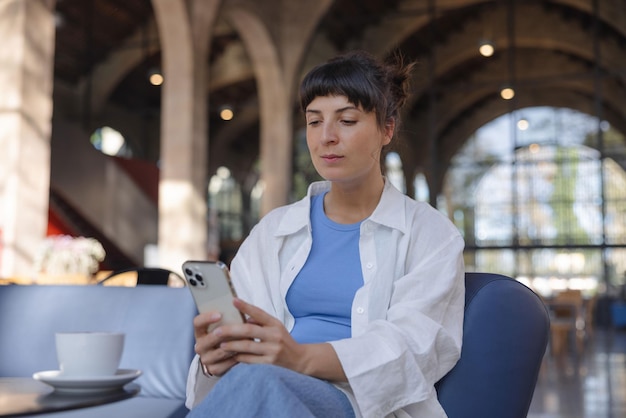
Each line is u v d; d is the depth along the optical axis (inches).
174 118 392.2
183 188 387.2
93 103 618.5
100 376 51.7
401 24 501.7
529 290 49.9
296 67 482.3
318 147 50.9
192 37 394.3
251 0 441.1
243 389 35.9
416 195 593.9
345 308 50.1
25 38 249.4
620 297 588.7
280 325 41.7
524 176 546.6
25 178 245.6
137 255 523.8
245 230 835.4
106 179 499.2
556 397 198.5
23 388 54.0
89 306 90.2
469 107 570.9
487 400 47.4
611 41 516.7
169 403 79.9
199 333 43.4
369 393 41.9
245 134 810.8
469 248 537.0
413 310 46.0
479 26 530.0
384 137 54.0
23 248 242.1
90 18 555.2
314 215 54.6
